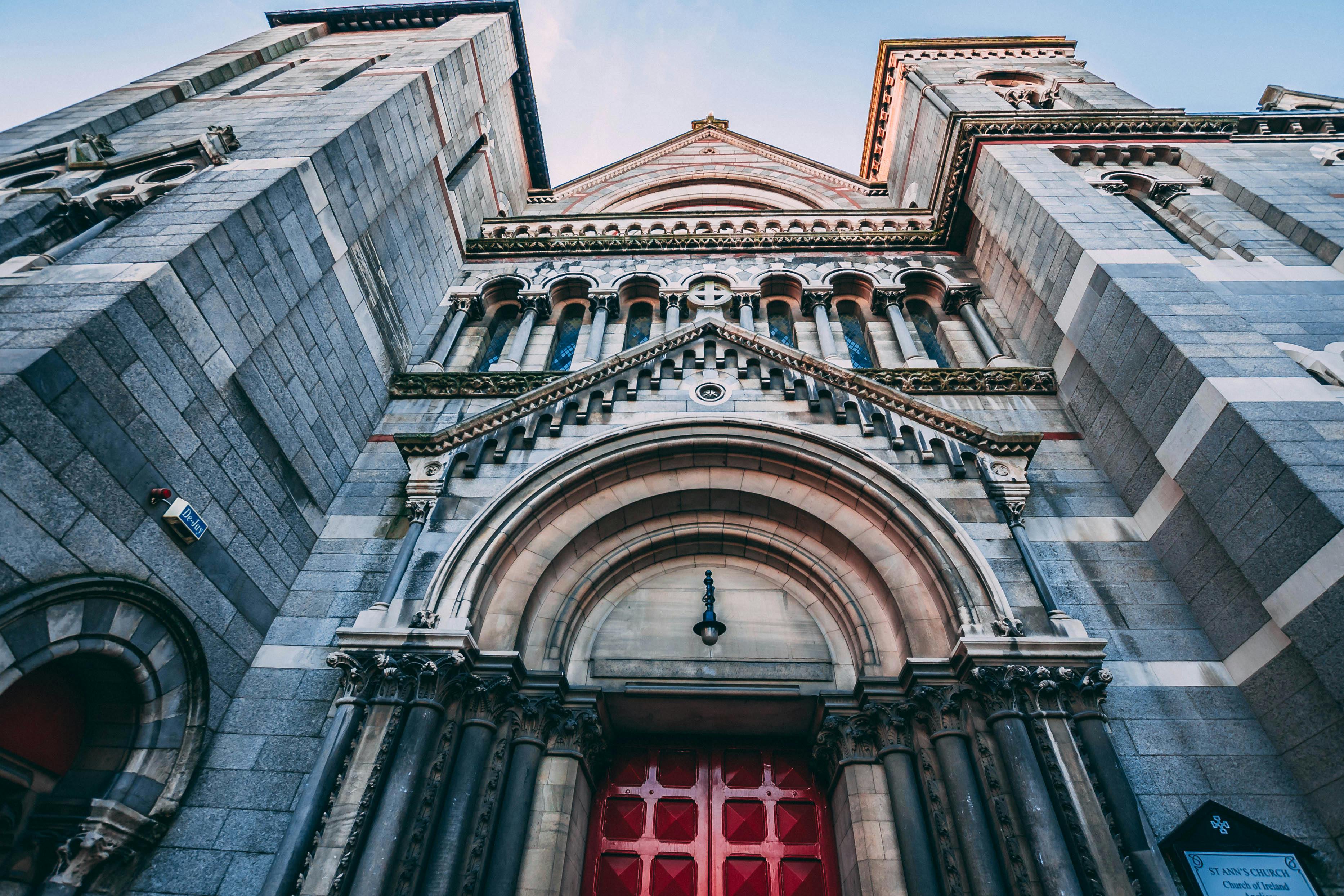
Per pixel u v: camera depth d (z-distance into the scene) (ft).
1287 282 30.81
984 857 18.53
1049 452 32.45
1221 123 44.39
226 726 23.29
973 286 44.45
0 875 18.33
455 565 24.72
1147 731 22.70
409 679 21.62
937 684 22.35
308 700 23.98
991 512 26.86
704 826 24.66
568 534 27.66
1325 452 22.11
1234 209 37.58
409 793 19.39
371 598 27.09
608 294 45.70
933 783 20.75
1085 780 19.22
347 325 34.55
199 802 21.47
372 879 17.70
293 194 30.37
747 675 25.31
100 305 20.48
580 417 30.96
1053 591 26.58
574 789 22.72
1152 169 42.91
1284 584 21.80
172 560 22.16
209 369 24.50
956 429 29.43
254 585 25.66
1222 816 19.84
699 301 43.70
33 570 17.85
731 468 29.78
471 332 45.16
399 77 44.98
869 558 26.40
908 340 41.29
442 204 48.65
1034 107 59.62
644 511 29.14
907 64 69.15
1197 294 29.58
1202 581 25.53
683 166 75.51
